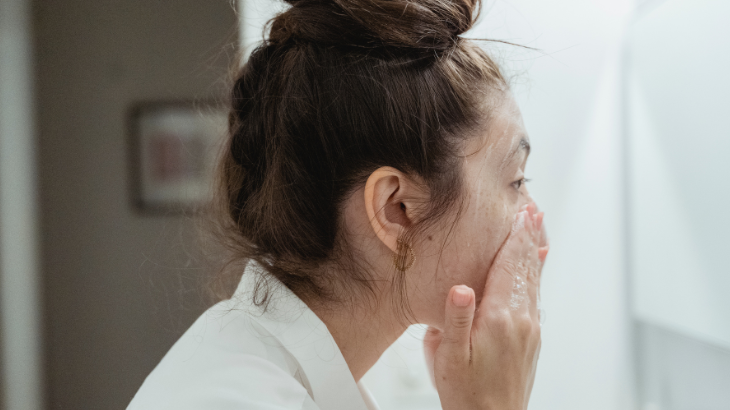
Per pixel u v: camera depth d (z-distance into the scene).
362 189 0.52
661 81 1.11
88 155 1.83
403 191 0.52
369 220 0.51
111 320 1.84
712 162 0.96
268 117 0.54
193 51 1.75
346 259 0.53
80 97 1.81
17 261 1.81
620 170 1.25
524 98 1.22
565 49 1.22
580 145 1.24
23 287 1.82
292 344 0.51
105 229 1.84
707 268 0.98
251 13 1.02
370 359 0.59
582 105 1.23
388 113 0.50
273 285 0.54
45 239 1.85
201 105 1.71
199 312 1.64
